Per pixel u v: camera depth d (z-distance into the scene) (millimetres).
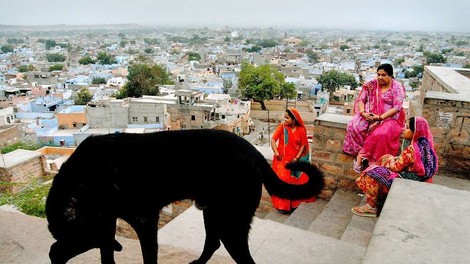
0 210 3520
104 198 2020
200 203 2201
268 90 47500
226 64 96750
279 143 5055
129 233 5844
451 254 1704
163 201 2141
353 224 4090
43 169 13766
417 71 80188
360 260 3113
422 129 3719
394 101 4445
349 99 54969
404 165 3814
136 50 155125
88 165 2020
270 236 3430
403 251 1724
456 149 5152
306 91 59469
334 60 114812
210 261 2873
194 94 38406
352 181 5340
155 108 35125
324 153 5449
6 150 22500
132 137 2154
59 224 2061
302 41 189750
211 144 2166
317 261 3090
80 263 2766
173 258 2879
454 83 6359
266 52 132875
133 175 2045
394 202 2174
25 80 67938
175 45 177625
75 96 51531
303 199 2279
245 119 41312
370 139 4527
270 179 2258
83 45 185750
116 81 65312
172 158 2104
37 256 2820
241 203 2148
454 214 2043
